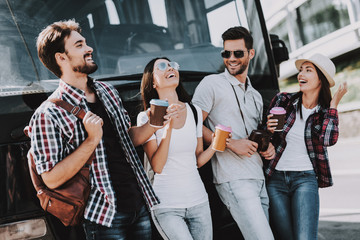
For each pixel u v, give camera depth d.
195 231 2.77
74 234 2.81
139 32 3.60
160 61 2.88
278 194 3.28
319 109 3.28
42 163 2.20
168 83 2.81
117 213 2.38
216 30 3.91
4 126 2.75
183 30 3.76
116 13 3.56
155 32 3.67
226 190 3.12
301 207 3.14
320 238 4.83
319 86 3.28
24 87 3.01
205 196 2.82
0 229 2.65
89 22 3.47
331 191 6.86
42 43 2.38
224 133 2.86
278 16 17.05
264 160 3.36
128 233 2.52
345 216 5.51
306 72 3.27
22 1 3.25
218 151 3.18
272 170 3.29
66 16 3.39
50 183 2.21
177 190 2.72
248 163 3.15
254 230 2.98
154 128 2.55
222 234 3.39
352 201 6.14
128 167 2.50
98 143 2.26
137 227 2.51
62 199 2.22
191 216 2.75
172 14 3.74
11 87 2.98
